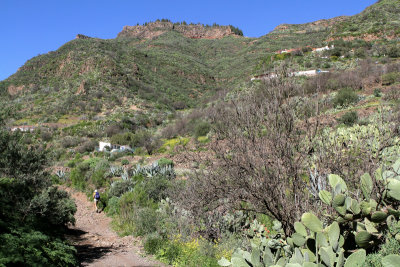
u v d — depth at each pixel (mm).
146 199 10766
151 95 71875
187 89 89438
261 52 114375
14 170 6887
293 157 3885
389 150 4633
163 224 8227
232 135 4254
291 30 142375
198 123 25719
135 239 8234
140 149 29000
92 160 20141
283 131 3988
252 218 6699
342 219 2693
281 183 3789
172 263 6238
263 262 3199
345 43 58656
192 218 7094
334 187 2883
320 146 3951
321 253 2461
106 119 52219
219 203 6070
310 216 2695
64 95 66125
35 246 5031
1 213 5566
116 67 78375
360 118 17594
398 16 66500
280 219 3842
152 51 128250
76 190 16438
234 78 87875
